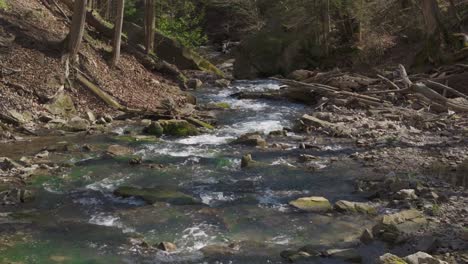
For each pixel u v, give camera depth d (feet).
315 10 107.04
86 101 60.70
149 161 41.88
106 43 82.23
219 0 151.23
